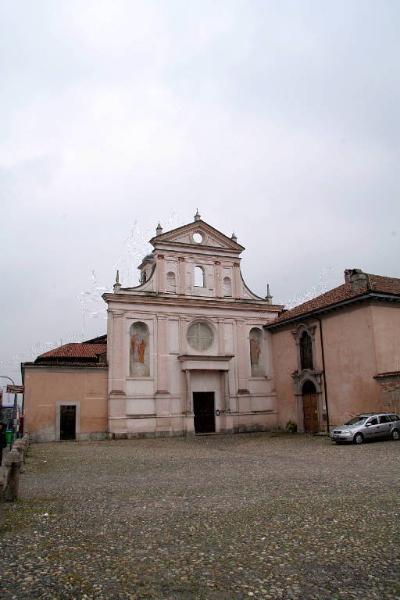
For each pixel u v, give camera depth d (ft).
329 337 113.19
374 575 20.74
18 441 65.26
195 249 134.62
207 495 39.68
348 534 26.58
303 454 70.95
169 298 127.95
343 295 112.47
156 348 124.98
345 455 66.44
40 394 114.11
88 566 22.58
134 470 57.62
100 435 116.37
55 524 30.53
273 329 137.18
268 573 21.30
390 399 95.09
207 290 134.31
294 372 125.59
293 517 30.86
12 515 33.04
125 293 123.95
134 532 28.32
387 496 36.24
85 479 50.57
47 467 62.13
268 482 45.44
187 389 124.57
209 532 27.94
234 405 131.23
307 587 19.74
